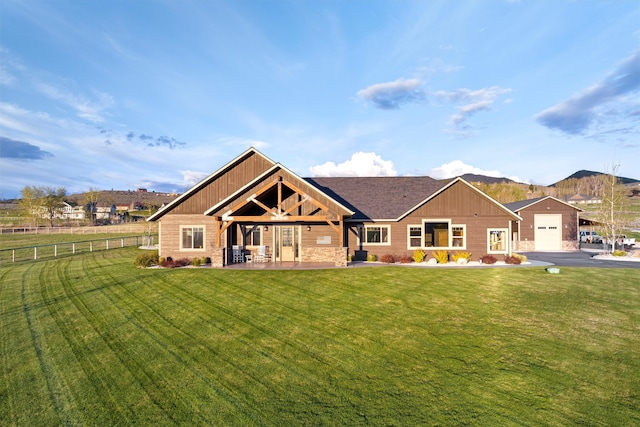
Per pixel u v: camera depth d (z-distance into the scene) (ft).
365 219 77.82
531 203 110.63
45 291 50.01
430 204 78.69
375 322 37.96
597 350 30.78
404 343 32.53
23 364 28.40
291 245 76.13
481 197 78.59
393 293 48.93
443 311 41.39
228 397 23.70
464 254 75.25
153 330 35.86
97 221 275.80
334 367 27.94
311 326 36.86
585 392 24.00
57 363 28.63
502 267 69.31
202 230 75.51
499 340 33.06
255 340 33.40
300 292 49.42
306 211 74.28
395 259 77.05
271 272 62.28
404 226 78.69
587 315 39.96
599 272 63.93
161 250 75.41
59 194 255.70
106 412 22.09
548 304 43.98
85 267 68.64
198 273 61.41
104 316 39.81
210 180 76.43
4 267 68.95
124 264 72.38
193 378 26.30
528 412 21.70
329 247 76.02
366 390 24.44
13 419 21.42
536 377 26.07
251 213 75.87
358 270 64.18
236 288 51.47
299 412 21.89
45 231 195.00
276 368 27.81
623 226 102.53
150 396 23.89
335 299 46.16
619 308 42.42
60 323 37.55
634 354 29.99
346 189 90.12
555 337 33.73
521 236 110.42
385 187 90.89
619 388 24.49
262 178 71.36
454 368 27.61
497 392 24.03
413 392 24.11
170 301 45.39
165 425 20.75
